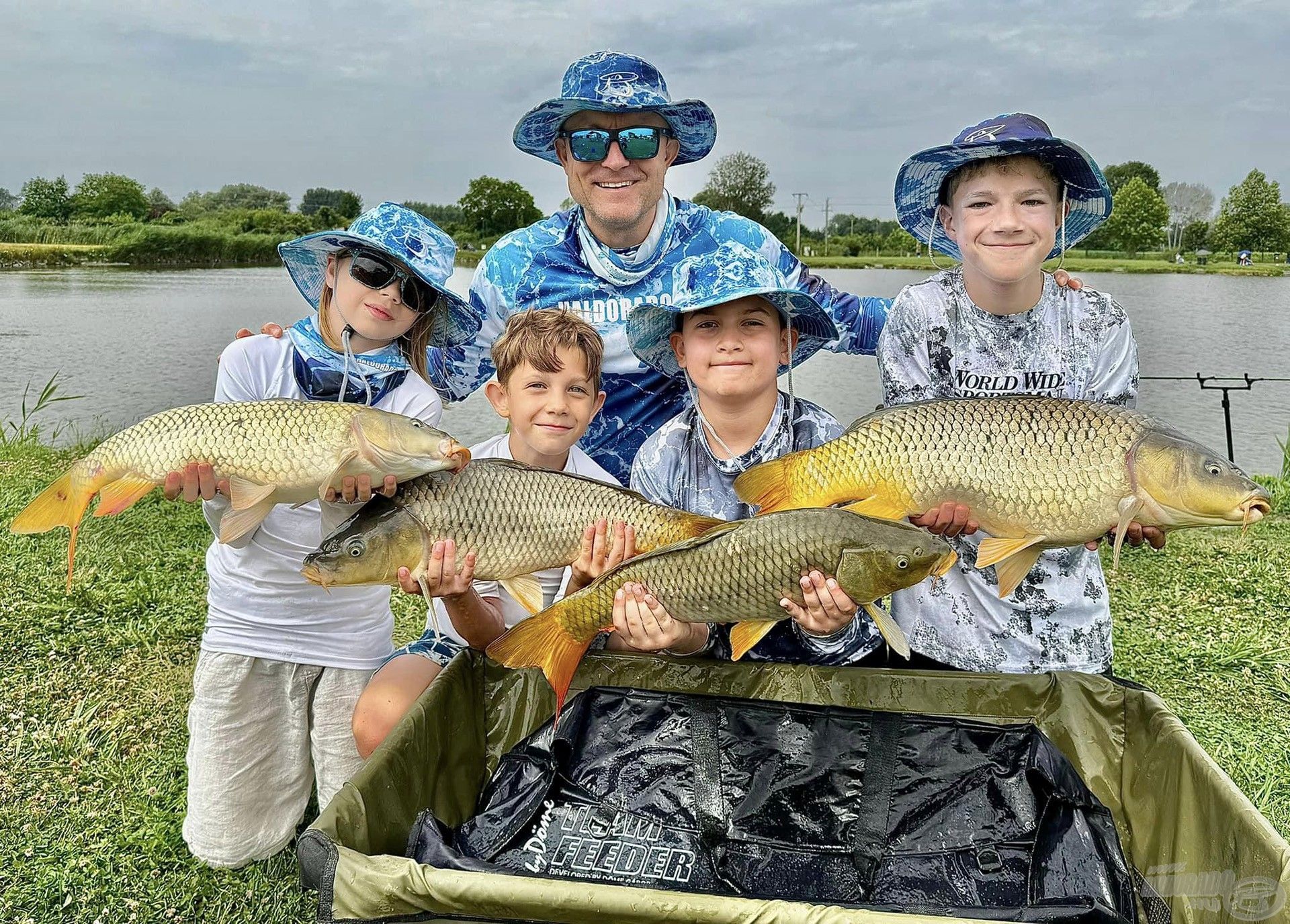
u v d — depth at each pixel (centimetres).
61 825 319
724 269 307
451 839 223
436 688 251
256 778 296
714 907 165
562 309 310
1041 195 270
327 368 291
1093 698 256
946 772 239
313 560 235
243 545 274
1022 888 211
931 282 300
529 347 286
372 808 209
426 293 300
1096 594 289
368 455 231
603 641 292
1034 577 285
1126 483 227
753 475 253
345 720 301
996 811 229
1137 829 241
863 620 298
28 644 438
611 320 354
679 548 228
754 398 288
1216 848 203
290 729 300
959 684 266
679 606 231
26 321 1683
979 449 235
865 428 243
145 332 1550
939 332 294
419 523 238
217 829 292
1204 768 214
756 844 228
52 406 1051
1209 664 438
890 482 240
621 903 168
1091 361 290
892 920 160
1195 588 525
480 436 939
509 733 279
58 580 501
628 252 357
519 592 252
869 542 217
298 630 292
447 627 306
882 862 221
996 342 291
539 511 244
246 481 234
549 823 234
